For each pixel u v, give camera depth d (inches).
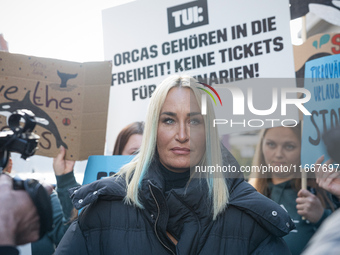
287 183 103.3
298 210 100.6
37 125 104.8
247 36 104.8
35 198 60.5
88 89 106.3
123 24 116.6
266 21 103.3
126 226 74.6
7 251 57.3
